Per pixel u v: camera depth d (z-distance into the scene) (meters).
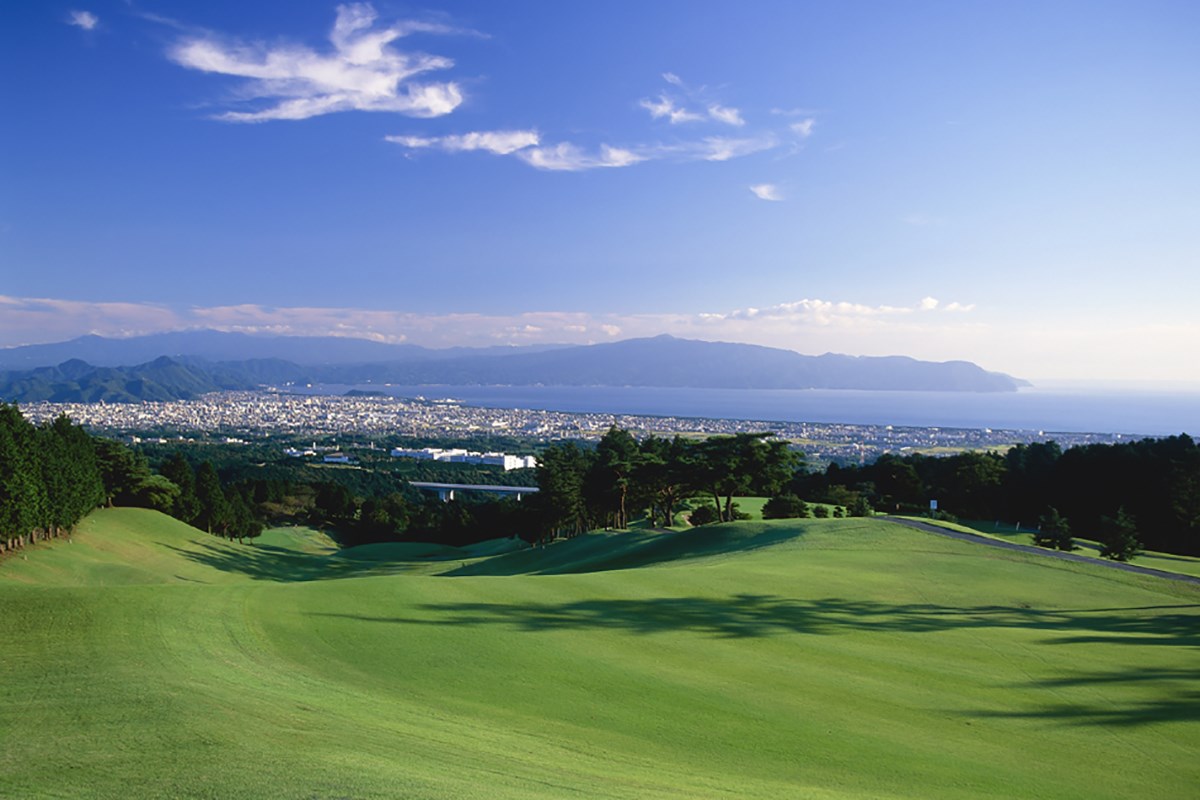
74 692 16.45
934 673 22.16
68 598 23.67
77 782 11.69
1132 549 48.97
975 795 14.97
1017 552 41.19
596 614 26.88
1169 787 15.73
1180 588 33.47
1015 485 93.06
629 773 14.49
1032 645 25.09
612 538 62.94
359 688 18.72
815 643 24.66
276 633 22.56
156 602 24.20
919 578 34.84
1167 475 75.44
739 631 25.61
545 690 19.48
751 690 20.23
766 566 36.97
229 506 101.25
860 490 103.12
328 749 13.87
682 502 96.56
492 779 13.12
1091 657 23.91
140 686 16.92
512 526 119.31
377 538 129.38
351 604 26.22
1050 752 17.19
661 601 29.11
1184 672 22.62
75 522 64.56
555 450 101.81
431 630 23.86
